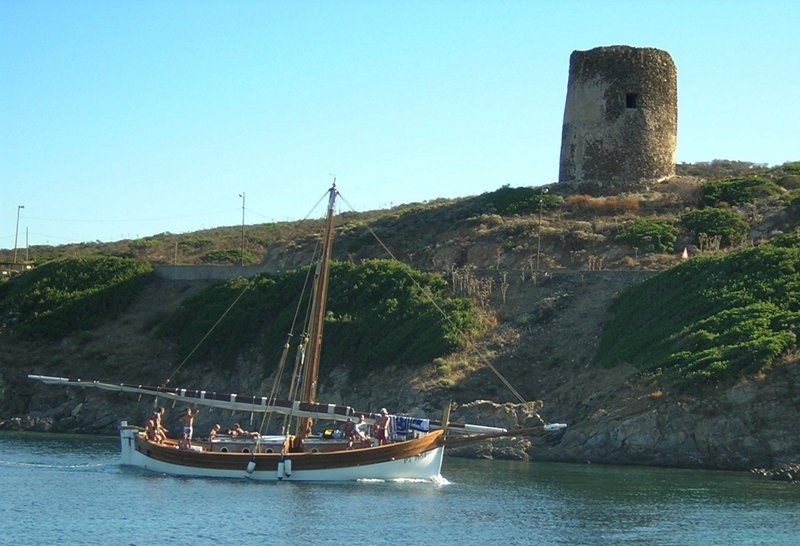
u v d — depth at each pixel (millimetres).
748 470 72688
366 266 106812
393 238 122375
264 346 102938
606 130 123062
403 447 67375
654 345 85188
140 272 122500
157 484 65438
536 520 56094
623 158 122875
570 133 126000
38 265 132750
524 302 99125
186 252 161875
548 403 84812
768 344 78188
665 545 51125
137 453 72312
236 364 103500
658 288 93562
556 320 95562
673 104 125500
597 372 85750
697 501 61438
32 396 105125
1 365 108625
